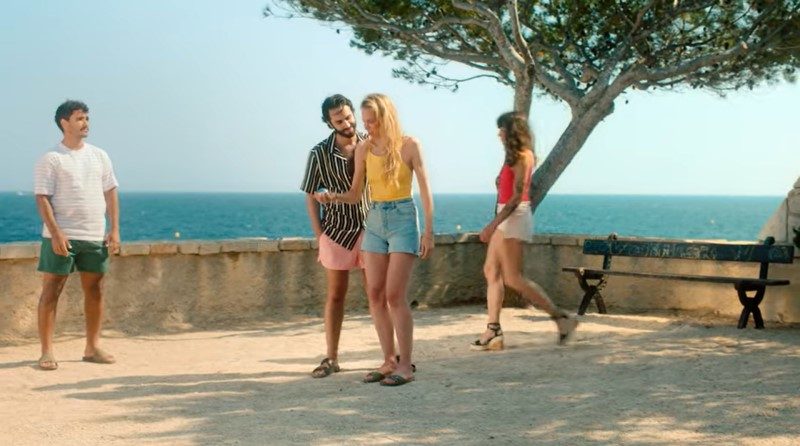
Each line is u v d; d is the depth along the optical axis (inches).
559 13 503.8
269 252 409.1
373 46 531.5
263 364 298.2
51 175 283.6
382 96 248.1
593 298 445.7
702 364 266.8
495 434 196.2
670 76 458.0
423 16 495.8
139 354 320.8
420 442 191.2
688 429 197.0
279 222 4163.4
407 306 253.6
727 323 382.3
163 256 380.5
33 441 196.2
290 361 303.9
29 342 343.0
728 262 411.2
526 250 463.2
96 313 301.4
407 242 250.1
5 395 246.2
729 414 208.4
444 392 239.0
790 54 468.8
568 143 466.6
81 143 291.1
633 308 436.8
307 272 420.5
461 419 209.6
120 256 369.4
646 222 4569.4
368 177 254.1
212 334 366.6
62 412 223.6
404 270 250.5
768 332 346.0
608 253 418.3
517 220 307.4
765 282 352.8
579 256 448.1
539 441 190.4
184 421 211.9
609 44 496.1
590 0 481.7
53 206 286.2
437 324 391.5
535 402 224.2
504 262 311.3
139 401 235.5
